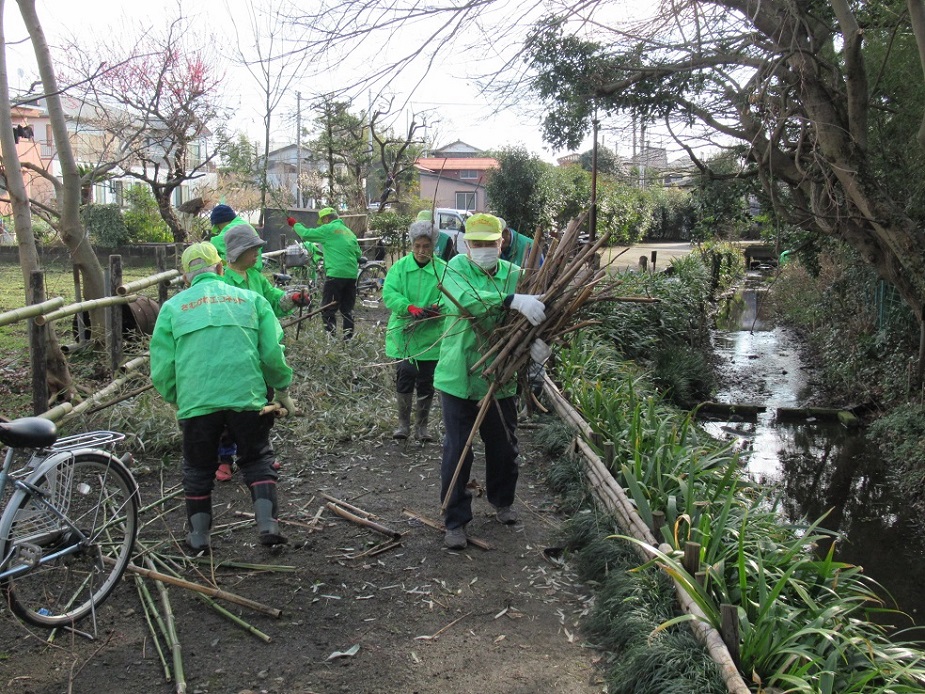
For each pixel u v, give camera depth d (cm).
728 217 1230
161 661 352
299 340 834
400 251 1895
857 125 809
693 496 477
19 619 354
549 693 342
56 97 828
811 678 331
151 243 2223
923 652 387
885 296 1173
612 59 966
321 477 582
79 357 851
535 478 595
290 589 418
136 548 444
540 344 448
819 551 705
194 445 427
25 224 686
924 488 825
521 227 2527
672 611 385
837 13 770
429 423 705
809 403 1212
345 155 2064
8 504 347
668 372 1202
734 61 884
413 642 376
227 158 1895
